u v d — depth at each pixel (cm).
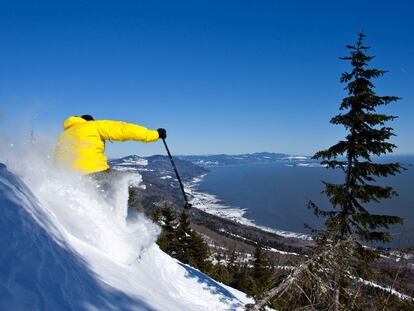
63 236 259
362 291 553
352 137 1030
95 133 436
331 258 544
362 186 996
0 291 132
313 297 506
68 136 427
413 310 532
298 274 514
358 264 620
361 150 971
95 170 425
